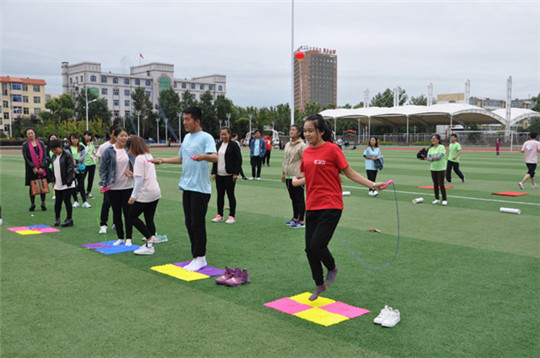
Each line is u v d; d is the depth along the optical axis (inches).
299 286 208.2
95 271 231.0
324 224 178.5
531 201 477.4
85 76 4015.8
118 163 280.4
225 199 494.6
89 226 350.9
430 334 156.4
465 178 727.1
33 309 179.0
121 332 157.8
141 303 185.6
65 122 2839.6
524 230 332.8
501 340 151.7
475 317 171.6
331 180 179.3
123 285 208.7
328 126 183.5
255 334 156.1
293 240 301.3
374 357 139.5
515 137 2353.6
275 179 721.6
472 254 265.0
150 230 271.9
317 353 142.2
